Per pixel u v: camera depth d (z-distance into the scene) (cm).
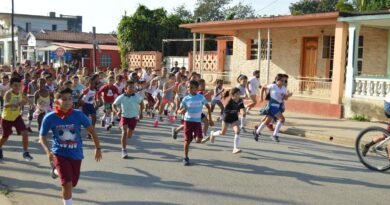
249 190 728
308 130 1366
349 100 1641
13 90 908
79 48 4000
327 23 1722
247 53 2406
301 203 663
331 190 737
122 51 3581
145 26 3569
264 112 1181
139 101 983
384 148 877
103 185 749
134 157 973
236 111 1011
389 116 884
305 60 2125
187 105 902
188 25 2364
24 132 914
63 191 565
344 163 952
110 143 1136
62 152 569
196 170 862
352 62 1636
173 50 3691
